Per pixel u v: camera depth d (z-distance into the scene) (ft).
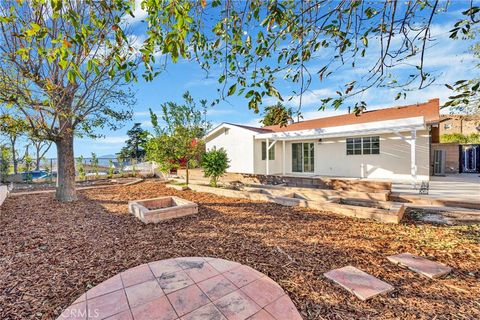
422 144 34.78
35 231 14.26
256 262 9.99
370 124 32.07
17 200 24.12
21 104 17.69
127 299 7.54
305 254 10.69
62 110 19.40
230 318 6.65
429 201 20.24
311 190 24.00
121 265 9.87
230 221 15.84
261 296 7.63
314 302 7.29
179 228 14.53
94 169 47.29
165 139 29.68
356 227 14.23
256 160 46.78
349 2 7.54
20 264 10.01
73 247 11.79
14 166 45.14
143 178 46.44
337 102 7.97
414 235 12.82
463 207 18.92
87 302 7.41
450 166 46.73
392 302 7.21
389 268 9.28
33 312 7.03
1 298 7.68
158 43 6.62
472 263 9.59
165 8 5.97
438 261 9.79
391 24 6.91
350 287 7.95
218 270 9.32
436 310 6.82
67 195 23.41
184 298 7.56
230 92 7.17
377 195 20.53
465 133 67.77
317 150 45.78
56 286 8.36
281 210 18.49
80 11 15.11
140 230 14.25
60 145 23.25
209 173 30.68
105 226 15.15
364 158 40.04
